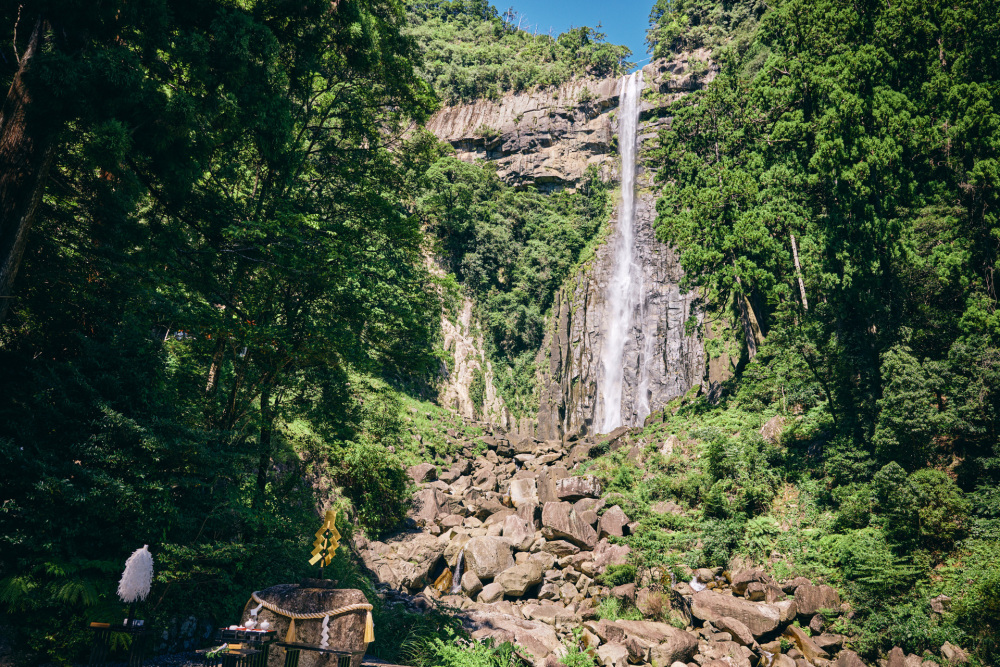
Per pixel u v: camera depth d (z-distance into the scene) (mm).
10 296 9859
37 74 9453
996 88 29375
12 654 9000
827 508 27250
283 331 15875
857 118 31594
